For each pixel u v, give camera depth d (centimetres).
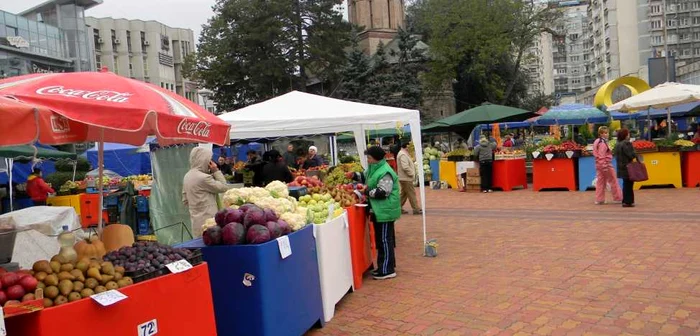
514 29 4856
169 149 1045
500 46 4475
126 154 2330
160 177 1058
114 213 1320
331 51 4803
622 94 1981
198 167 728
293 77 4791
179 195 1041
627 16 8656
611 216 1077
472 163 1842
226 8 4531
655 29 8450
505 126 3628
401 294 634
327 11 4741
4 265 365
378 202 697
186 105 464
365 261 745
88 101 360
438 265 766
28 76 420
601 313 519
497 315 533
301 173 1259
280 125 827
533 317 520
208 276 412
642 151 1506
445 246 901
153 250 389
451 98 5644
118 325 329
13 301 290
